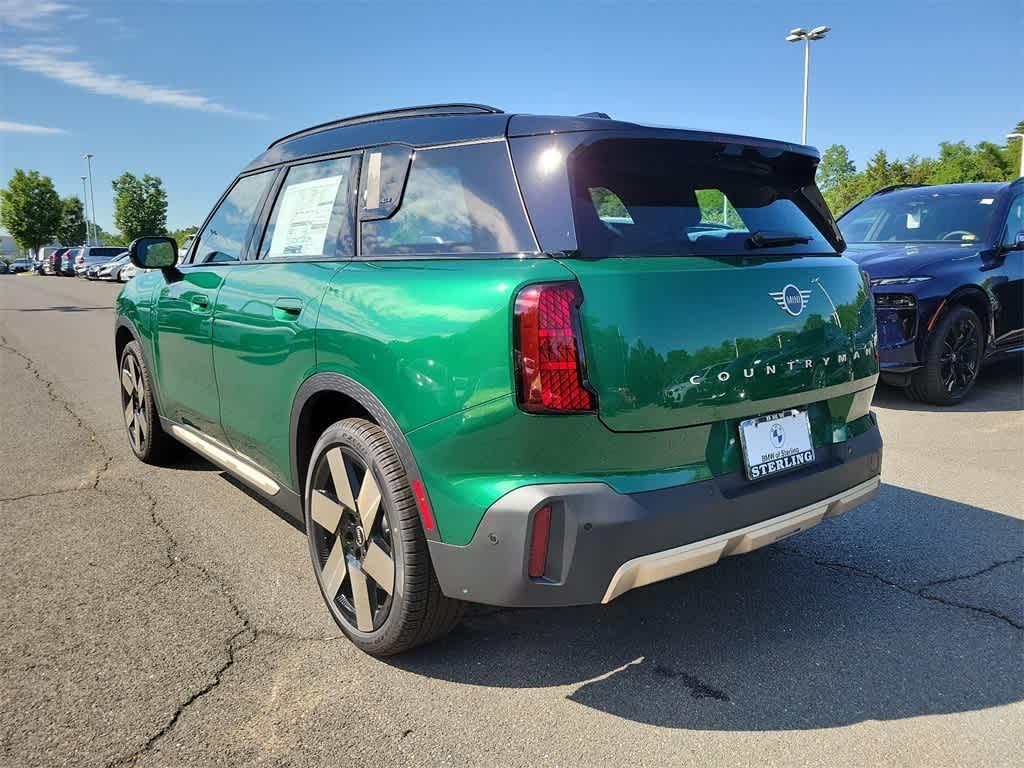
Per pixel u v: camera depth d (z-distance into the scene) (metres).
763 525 2.48
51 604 3.06
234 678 2.56
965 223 7.02
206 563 3.46
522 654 2.72
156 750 2.20
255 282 3.25
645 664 2.66
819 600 3.12
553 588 2.19
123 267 34.25
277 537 3.76
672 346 2.26
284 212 3.37
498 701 2.45
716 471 2.40
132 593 3.16
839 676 2.58
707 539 2.35
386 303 2.51
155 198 66.38
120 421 6.16
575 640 2.82
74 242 80.31
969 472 4.69
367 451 2.54
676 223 2.51
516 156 2.46
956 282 6.29
